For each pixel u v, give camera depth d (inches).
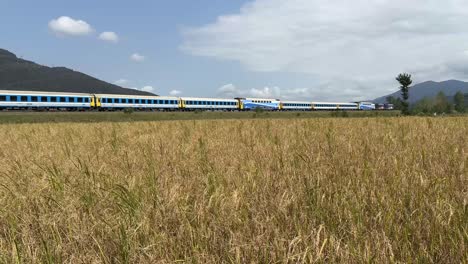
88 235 137.3
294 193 177.5
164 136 485.7
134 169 247.0
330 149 298.4
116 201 167.5
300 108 4431.6
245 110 3917.3
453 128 513.3
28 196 183.8
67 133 565.9
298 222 139.3
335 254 113.2
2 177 235.6
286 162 252.5
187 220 139.2
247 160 272.2
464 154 264.1
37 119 2285.9
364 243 122.8
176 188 185.3
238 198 165.6
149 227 140.1
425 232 133.8
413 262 112.4
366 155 272.1
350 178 200.2
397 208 154.7
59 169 241.3
